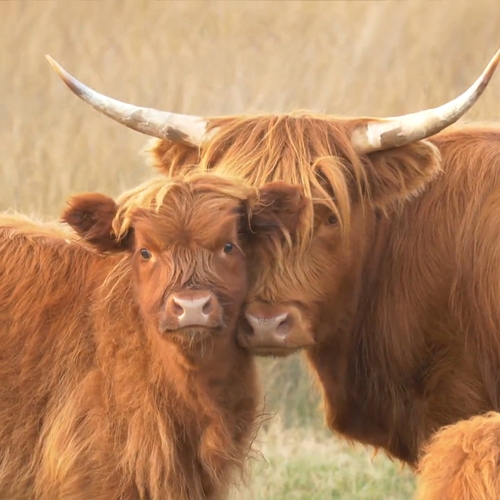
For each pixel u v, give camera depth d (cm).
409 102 2309
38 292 1152
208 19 2550
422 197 1193
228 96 2362
